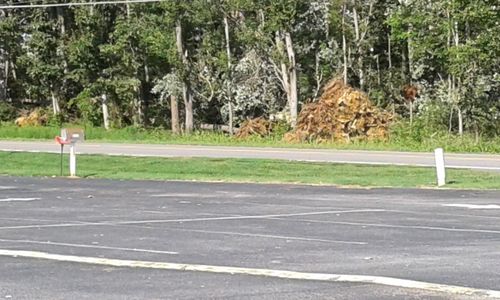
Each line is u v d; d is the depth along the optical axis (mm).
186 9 54844
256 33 53969
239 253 11172
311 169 26625
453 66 46031
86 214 15969
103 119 59812
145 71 60188
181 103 61500
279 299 8281
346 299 8211
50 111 60875
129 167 28656
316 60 56688
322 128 46344
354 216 15148
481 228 13305
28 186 22672
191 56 58500
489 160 29234
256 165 27922
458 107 47594
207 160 29625
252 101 56188
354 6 54625
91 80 59750
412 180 22922
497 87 48188
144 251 11430
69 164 29484
